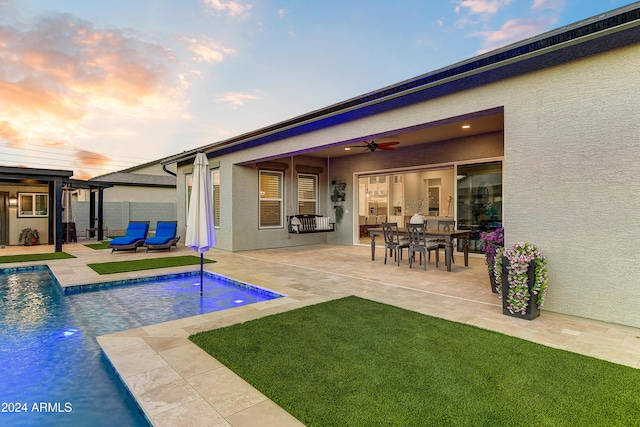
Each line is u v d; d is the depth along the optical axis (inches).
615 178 135.0
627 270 133.0
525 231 158.1
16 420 84.7
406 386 91.0
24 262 307.4
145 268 276.2
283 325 140.1
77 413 87.7
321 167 475.8
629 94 131.3
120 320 164.4
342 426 73.9
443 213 458.9
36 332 147.4
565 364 103.9
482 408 80.7
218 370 100.9
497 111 174.4
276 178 431.8
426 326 138.8
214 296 210.2
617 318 135.5
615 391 88.4
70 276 244.1
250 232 403.5
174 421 75.9
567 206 146.6
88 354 124.0
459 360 106.8
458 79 181.3
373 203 557.0
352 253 378.6
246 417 77.5
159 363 105.6
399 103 215.0
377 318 149.5
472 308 166.1
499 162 320.8
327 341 122.8
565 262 147.9
